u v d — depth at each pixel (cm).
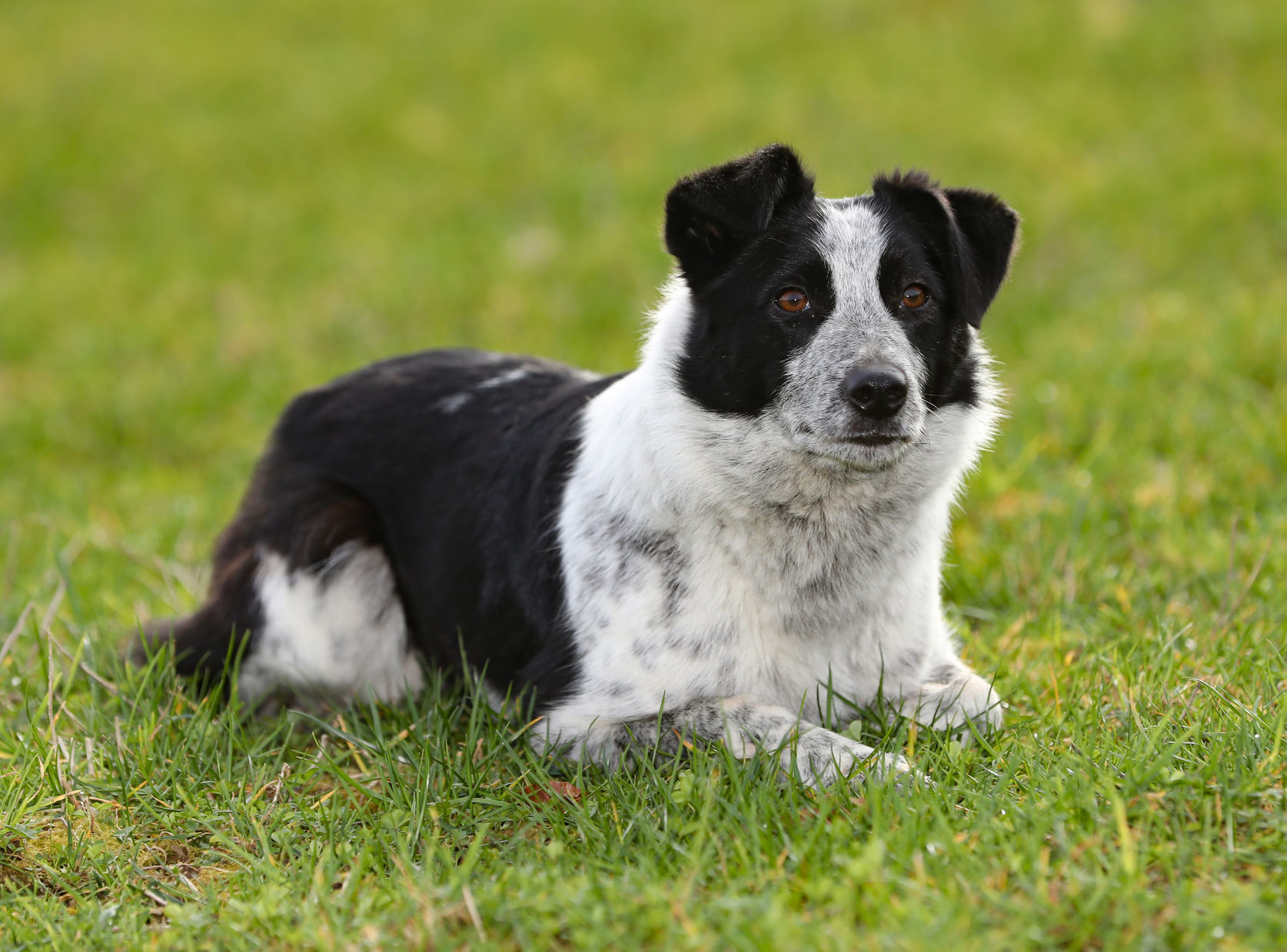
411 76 2638
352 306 1739
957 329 691
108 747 705
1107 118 2103
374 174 2248
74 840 616
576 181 2102
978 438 718
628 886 525
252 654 785
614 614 679
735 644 674
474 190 2139
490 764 676
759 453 657
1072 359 1304
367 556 796
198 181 2288
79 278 1950
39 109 2583
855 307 655
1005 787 587
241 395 1524
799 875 529
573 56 2658
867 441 637
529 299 1698
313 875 568
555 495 722
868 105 2252
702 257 679
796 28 2658
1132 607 841
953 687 702
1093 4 2533
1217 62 2234
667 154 2153
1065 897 493
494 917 516
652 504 671
